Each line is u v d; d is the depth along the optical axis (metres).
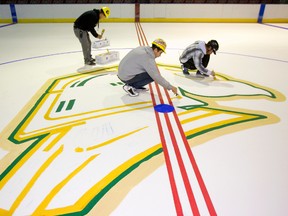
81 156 2.26
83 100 3.43
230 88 3.89
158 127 2.74
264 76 4.46
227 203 1.79
